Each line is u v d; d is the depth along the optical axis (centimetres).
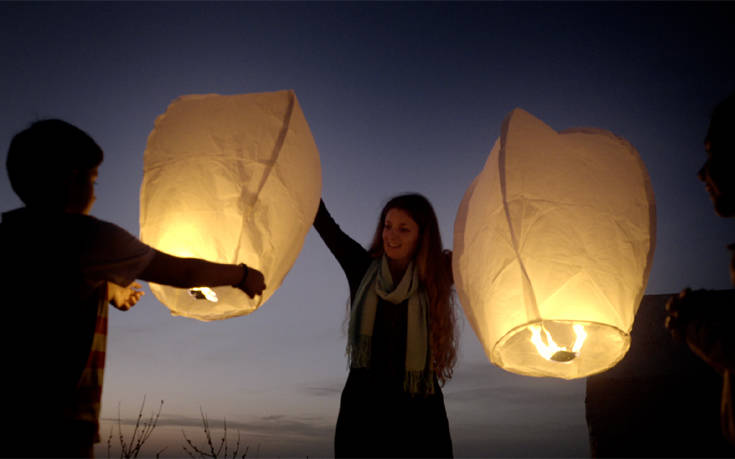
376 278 270
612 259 197
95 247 170
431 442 243
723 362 146
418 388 249
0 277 165
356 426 242
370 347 257
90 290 174
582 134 218
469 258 220
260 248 216
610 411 225
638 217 206
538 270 195
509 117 212
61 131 179
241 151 218
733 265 150
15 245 168
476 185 237
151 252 182
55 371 163
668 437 214
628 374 227
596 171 206
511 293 200
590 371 207
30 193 175
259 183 216
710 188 157
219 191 213
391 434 240
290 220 225
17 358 161
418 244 274
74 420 166
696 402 213
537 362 213
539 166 203
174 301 227
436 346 263
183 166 215
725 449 206
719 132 150
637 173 213
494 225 207
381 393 247
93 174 186
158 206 214
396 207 275
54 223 171
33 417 159
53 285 166
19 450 157
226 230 211
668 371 222
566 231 196
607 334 202
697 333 151
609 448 221
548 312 193
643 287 208
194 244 210
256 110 226
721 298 154
